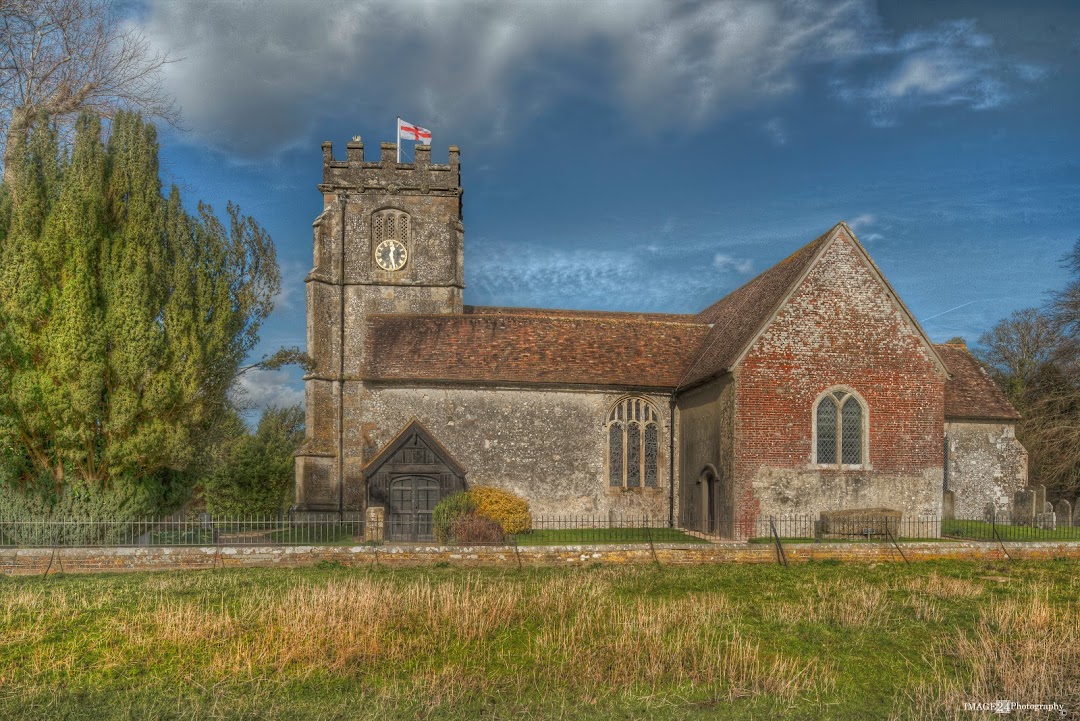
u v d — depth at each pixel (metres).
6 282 17.70
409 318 30.20
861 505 22.91
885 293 23.66
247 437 37.25
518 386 27.03
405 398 26.80
